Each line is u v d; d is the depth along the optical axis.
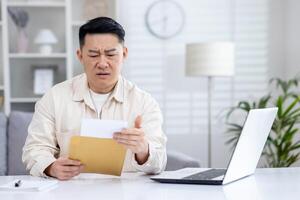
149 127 2.01
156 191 1.46
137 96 2.07
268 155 3.59
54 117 2.04
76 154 1.69
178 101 4.23
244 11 4.22
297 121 3.49
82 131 1.66
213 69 3.54
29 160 1.89
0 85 3.94
